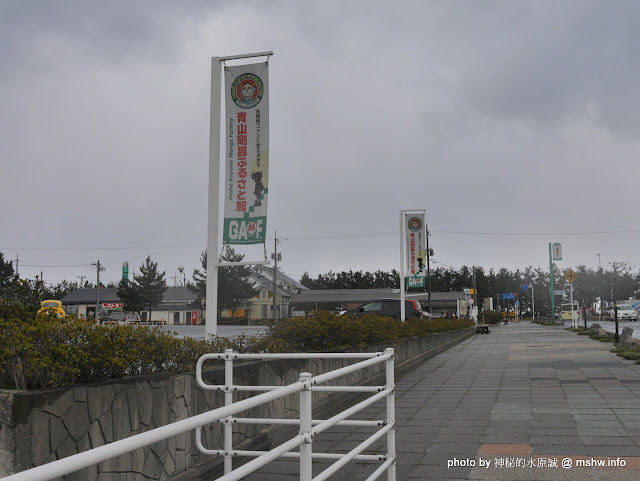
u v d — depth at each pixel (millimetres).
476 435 8172
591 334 33031
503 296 99500
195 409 6172
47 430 4199
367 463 6973
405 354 17547
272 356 6090
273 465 6980
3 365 4445
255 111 10000
